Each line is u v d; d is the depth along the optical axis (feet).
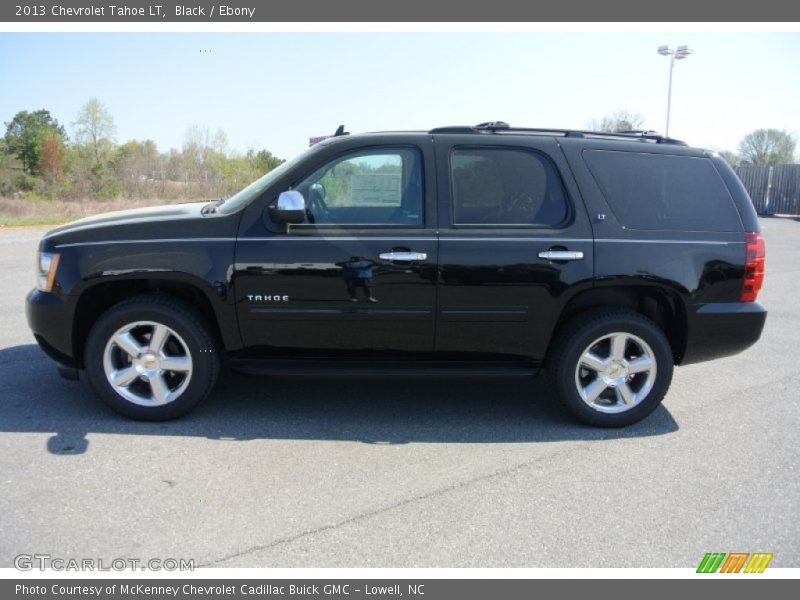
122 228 13.26
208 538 9.53
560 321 14.03
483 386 16.74
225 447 12.59
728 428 14.20
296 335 13.33
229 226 13.15
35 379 16.01
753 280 13.82
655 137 14.78
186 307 13.38
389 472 11.74
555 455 12.66
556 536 9.80
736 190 14.10
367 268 12.96
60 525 9.73
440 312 13.21
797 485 11.53
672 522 10.24
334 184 13.35
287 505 10.48
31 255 38.73
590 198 13.48
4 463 11.62
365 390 16.16
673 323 14.30
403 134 13.62
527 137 13.78
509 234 13.21
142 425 13.52
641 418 14.10
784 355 20.15
